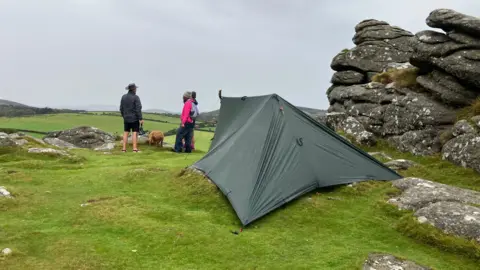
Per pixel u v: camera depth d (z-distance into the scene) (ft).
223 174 31.37
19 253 19.65
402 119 45.03
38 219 25.43
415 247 22.26
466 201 26.21
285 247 21.95
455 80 41.42
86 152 55.16
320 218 26.43
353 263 19.81
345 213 27.25
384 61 61.52
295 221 26.08
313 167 31.76
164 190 33.12
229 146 34.19
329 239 23.21
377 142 48.26
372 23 66.90
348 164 33.71
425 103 43.09
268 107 35.19
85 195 31.58
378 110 49.52
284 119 33.86
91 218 25.70
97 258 19.61
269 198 27.68
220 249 21.50
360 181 32.65
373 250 21.67
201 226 24.91
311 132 34.47
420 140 41.55
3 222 24.36
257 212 26.22
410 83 48.06
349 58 64.23
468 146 34.78
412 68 50.65
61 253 19.99
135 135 55.93
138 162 45.96
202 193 31.09
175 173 36.88
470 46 40.16
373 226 25.11
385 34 64.18
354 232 24.27
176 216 26.63
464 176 33.24
